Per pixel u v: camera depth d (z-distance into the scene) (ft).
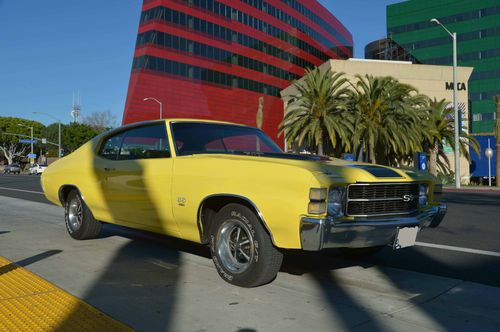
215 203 14.20
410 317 11.21
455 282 14.57
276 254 12.83
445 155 132.05
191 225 14.51
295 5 248.11
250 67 215.72
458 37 253.65
